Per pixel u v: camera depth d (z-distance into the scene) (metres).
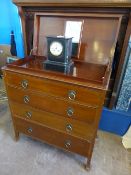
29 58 1.22
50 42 1.00
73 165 1.28
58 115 1.09
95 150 1.41
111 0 0.97
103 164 1.29
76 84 0.88
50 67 1.05
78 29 1.17
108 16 1.06
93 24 1.13
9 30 1.98
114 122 1.53
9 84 1.12
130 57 1.25
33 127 1.28
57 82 0.94
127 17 1.08
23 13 1.27
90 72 1.03
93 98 0.90
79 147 1.17
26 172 1.22
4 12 1.86
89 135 1.07
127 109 1.47
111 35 1.11
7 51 1.93
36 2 1.13
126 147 1.45
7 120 1.73
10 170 1.23
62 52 1.00
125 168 1.27
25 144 1.45
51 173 1.21
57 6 1.15
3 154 1.35
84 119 1.01
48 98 1.04
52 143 1.29
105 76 0.92
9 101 1.23
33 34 1.32
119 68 1.26
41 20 1.25
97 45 1.16
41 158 1.33
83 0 1.01
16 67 1.03
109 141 1.51
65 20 1.19
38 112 1.16
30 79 1.01
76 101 0.96
